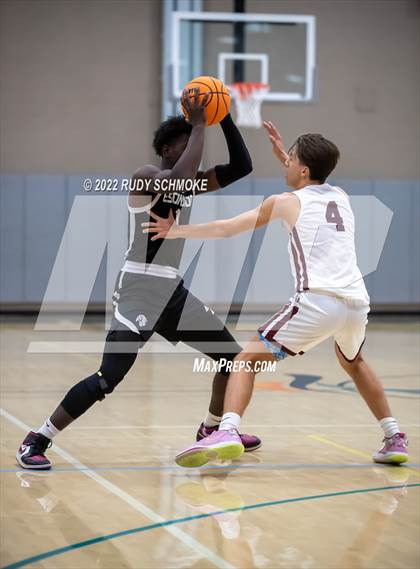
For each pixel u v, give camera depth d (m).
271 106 13.03
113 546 2.81
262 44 12.86
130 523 3.07
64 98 12.67
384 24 13.23
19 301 12.29
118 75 12.76
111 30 12.72
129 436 4.67
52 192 12.30
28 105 12.59
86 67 12.70
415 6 13.27
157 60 12.81
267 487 3.64
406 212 12.95
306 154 3.98
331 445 4.52
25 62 12.55
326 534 2.97
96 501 3.37
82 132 12.73
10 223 12.28
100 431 4.80
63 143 12.70
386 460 4.09
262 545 2.84
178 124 3.99
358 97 13.24
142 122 12.86
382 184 12.92
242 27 12.80
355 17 13.18
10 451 4.25
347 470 3.97
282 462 4.12
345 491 3.57
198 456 3.63
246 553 2.75
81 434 4.71
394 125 13.32
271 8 13.05
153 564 2.63
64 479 3.72
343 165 13.24
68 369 7.34
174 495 3.48
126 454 4.23
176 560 2.68
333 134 13.20
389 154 13.34
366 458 4.22
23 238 12.27
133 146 12.85
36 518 3.12
